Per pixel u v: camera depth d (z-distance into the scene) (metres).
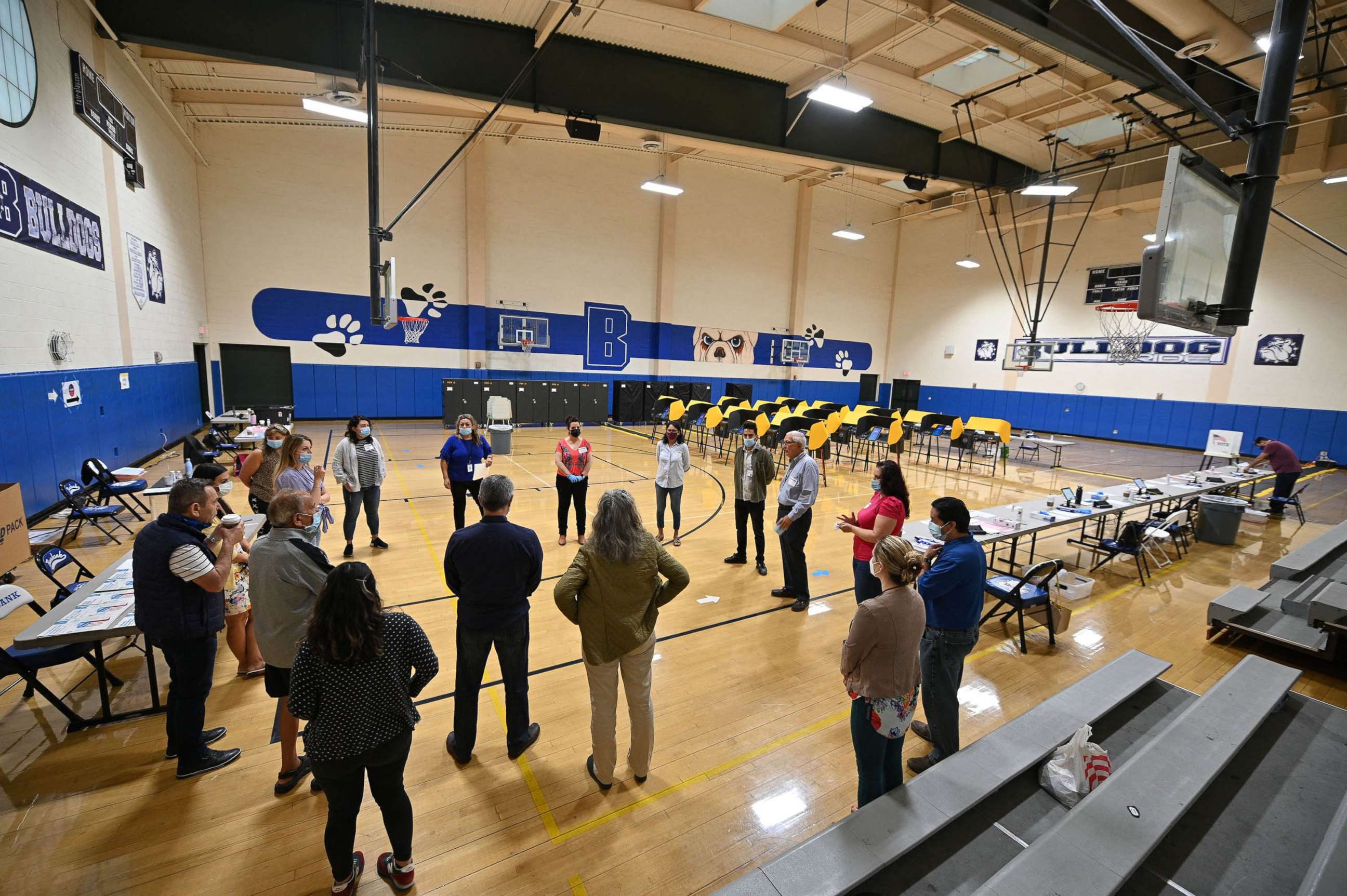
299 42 7.94
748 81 10.88
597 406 16.70
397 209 14.72
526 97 9.30
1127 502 6.50
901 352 22.06
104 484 6.30
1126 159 14.76
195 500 2.65
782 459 12.34
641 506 8.48
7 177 5.76
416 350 15.50
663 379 18.42
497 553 2.77
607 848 2.54
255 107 12.53
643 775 2.93
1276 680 3.52
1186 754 2.79
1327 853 2.11
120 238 8.51
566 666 4.07
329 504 7.85
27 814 2.58
